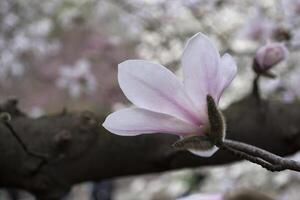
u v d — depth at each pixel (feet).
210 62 1.64
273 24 3.89
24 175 2.61
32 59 9.45
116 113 1.64
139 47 9.30
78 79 7.02
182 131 1.66
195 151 1.65
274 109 2.85
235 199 2.38
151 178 10.62
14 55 8.89
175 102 1.65
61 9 10.22
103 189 5.85
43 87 9.61
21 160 2.59
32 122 2.65
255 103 2.84
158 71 1.63
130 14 9.05
